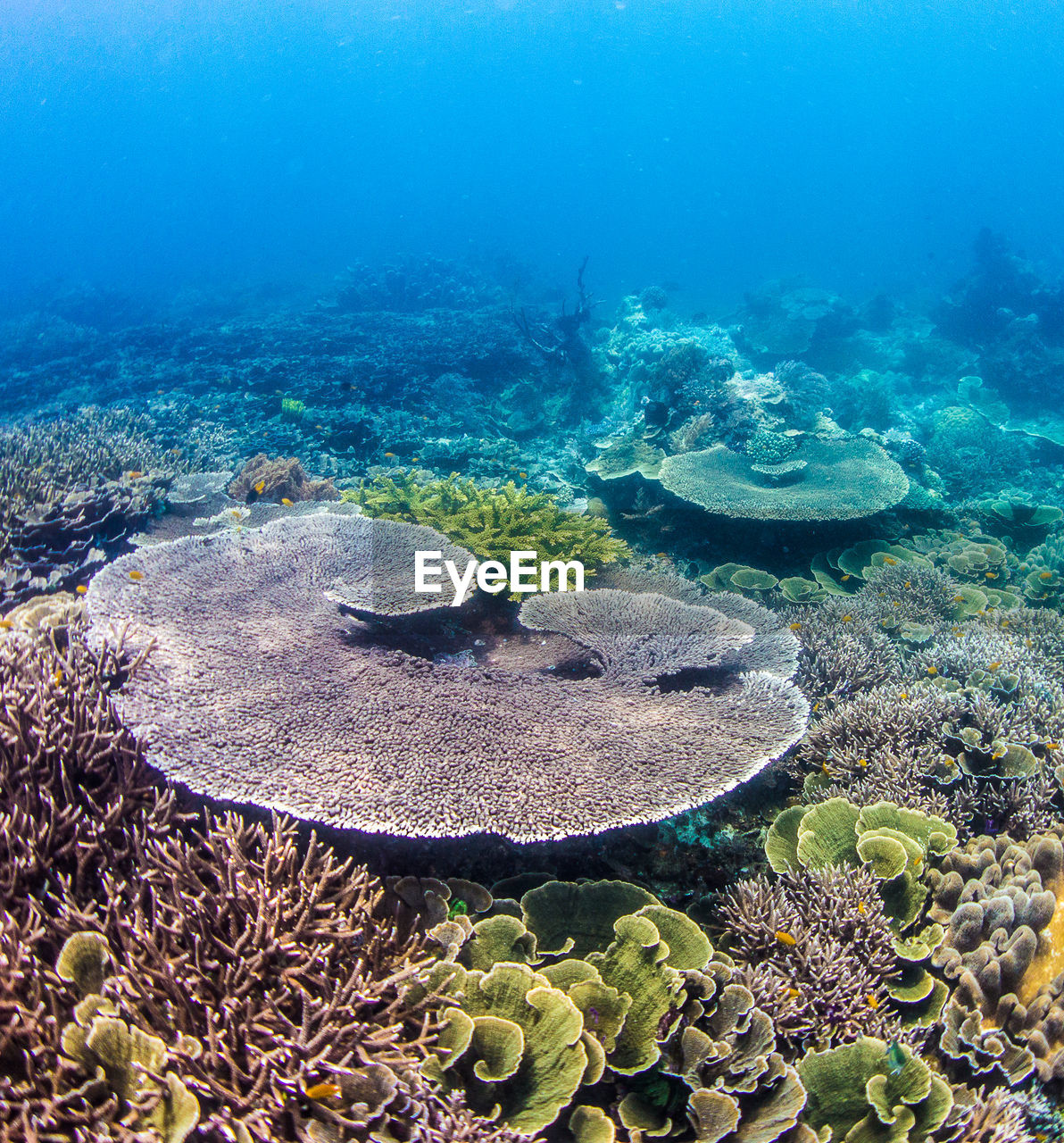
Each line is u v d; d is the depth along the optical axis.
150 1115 1.74
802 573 7.98
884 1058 2.57
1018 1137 2.47
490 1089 2.20
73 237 97.00
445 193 124.00
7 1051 1.81
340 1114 1.89
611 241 78.50
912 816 3.69
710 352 15.78
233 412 13.51
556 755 3.20
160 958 2.04
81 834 2.49
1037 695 4.89
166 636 3.71
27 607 4.31
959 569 7.82
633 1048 2.44
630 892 3.02
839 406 16.55
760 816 4.06
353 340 21.52
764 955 3.05
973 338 25.39
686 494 7.88
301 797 2.73
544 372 18.11
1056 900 3.21
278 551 4.84
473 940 2.64
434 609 4.18
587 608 4.70
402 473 9.43
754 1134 2.31
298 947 2.17
